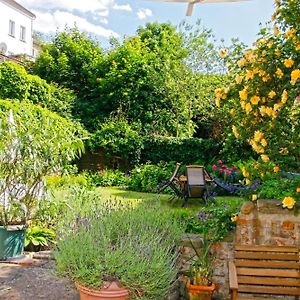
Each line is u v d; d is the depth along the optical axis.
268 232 4.05
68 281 3.73
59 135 5.39
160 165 11.82
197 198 8.56
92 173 12.48
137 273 3.01
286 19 3.15
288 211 3.99
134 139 12.80
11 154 5.01
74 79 15.42
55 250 3.82
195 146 12.80
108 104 14.63
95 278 3.00
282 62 3.14
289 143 3.13
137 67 14.43
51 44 15.98
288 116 3.12
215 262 4.15
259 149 3.15
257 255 3.78
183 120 14.16
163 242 3.85
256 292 3.70
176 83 14.27
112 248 3.38
